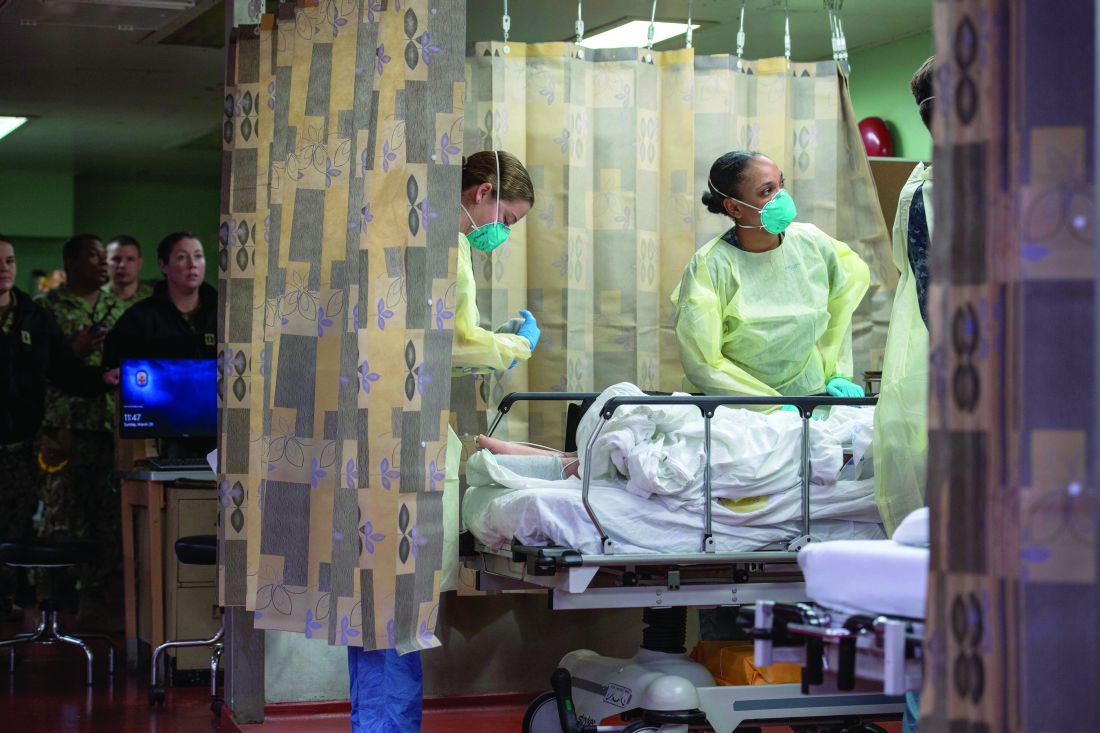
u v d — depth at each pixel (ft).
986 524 6.79
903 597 8.36
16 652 21.02
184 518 19.88
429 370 11.82
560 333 16.35
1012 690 6.64
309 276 13.20
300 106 13.69
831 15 17.17
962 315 6.92
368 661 12.46
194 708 17.94
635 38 22.71
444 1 11.87
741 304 14.24
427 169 11.82
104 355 23.22
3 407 24.34
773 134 17.06
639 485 12.17
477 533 13.29
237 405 14.74
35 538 20.81
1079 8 6.70
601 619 17.51
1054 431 6.62
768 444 12.41
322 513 12.86
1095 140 6.67
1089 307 6.63
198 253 23.25
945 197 6.99
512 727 16.05
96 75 27.96
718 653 14.25
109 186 43.57
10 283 24.52
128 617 21.21
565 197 16.40
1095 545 6.55
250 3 16.07
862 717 13.08
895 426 12.16
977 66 6.93
